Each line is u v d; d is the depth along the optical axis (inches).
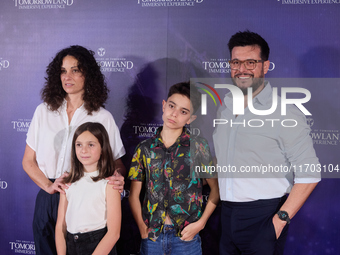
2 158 112.7
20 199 113.1
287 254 105.2
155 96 106.1
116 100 108.0
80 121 98.5
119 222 84.0
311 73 100.5
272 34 100.7
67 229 84.6
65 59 97.5
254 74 88.7
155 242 87.0
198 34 103.0
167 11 103.8
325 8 99.0
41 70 110.7
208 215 89.5
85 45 108.3
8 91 112.7
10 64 112.3
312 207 103.1
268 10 100.6
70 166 94.8
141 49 105.7
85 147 83.8
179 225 86.3
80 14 107.8
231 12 101.6
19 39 111.3
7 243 113.6
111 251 86.3
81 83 98.1
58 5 108.8
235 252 89.3
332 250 102.9
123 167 103.7
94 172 85.8
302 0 99.5
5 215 113.7
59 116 98.9
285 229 87.0
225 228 89.1
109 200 83.2
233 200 87.1
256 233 84.4
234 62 90.5
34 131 99.4
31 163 99.1
